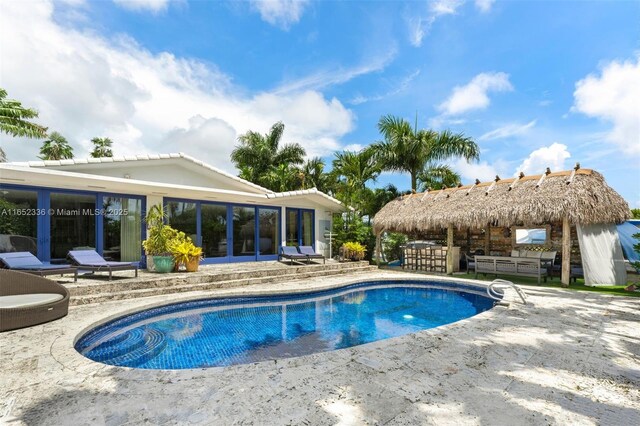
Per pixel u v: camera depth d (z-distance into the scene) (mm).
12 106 16750
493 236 15633
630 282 11180
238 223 14469
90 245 10422
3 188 8961
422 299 9891
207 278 9852
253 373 3803
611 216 10320
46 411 2979
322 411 2996
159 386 3467
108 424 2781
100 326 6082
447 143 18047
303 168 24500
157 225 10930
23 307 5473
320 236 17312
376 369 3943
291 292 9531
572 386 3537
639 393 3389
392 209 16062
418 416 2928
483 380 3668
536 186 11398
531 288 9992
